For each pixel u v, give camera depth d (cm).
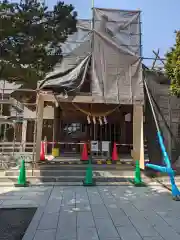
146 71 957
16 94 962
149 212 502
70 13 405
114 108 1097
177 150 902
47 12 388
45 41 395
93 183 766
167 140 902
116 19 1001
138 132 945
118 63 952
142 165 892
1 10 352
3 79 405
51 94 928
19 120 916
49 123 1382
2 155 967
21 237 372
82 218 459
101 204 558
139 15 1017
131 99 926
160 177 841
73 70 919
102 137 1432
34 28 366
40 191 677
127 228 411
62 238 367
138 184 758
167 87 938
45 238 366
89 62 952
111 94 923
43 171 838
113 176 842
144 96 939
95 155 1177
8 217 465
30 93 938
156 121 859
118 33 989
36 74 406
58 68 912
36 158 895
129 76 944
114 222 439
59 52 434
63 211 502
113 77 939
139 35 997
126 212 500
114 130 1441
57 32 401
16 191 675
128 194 657
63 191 680
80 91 967
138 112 953
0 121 908
